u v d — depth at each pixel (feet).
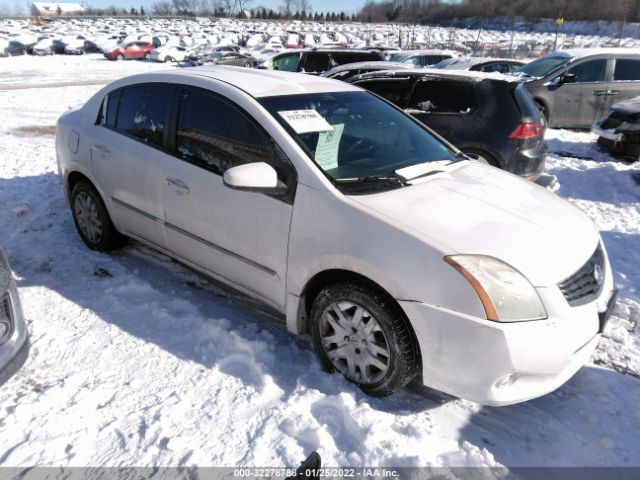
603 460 8.14
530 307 7.75
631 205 20.38
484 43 119.14
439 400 9.25
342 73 36.60
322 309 9.29
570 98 34.04
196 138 11.19
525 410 9.13
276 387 9.18
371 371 9.01
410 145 11.55
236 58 90.43
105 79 67.26
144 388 9.13
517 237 8.38
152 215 12.26
